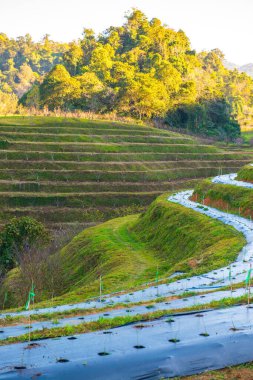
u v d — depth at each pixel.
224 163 160.25
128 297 34.31
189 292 30.55
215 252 48.62
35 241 76.00
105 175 134.50
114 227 84.50
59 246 80.50
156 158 156.25
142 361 14.45
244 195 74.19
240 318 18.61
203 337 16.19
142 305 27.30
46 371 13.88
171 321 18.50
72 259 71.12
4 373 13.79
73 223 106.94
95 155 146.25
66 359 14.63
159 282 40.09
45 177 128.75
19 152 137.88
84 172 133.12
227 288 30.33
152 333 16.88
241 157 167.62
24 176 127.62
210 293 29.02
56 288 59.53
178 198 91.75
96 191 125.38
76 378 13.59
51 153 141.25
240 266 40.94
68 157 141.88
